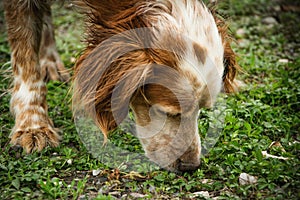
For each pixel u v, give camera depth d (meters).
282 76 8.27
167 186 5.57
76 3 5.70
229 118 6.74
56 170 5.97
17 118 6.66
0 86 7.77
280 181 5.62
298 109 7.34
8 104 7.36
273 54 9.30
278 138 6.63
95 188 5.59
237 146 6.21
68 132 6.77
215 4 5.68
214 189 5.55
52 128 6.70
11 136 6.61
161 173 5.75
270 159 5.98
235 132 6.51
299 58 8.98
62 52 9.30
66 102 7.40
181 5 5.26
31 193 5.48
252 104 7.16
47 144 6.45
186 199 5.39
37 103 6.68
